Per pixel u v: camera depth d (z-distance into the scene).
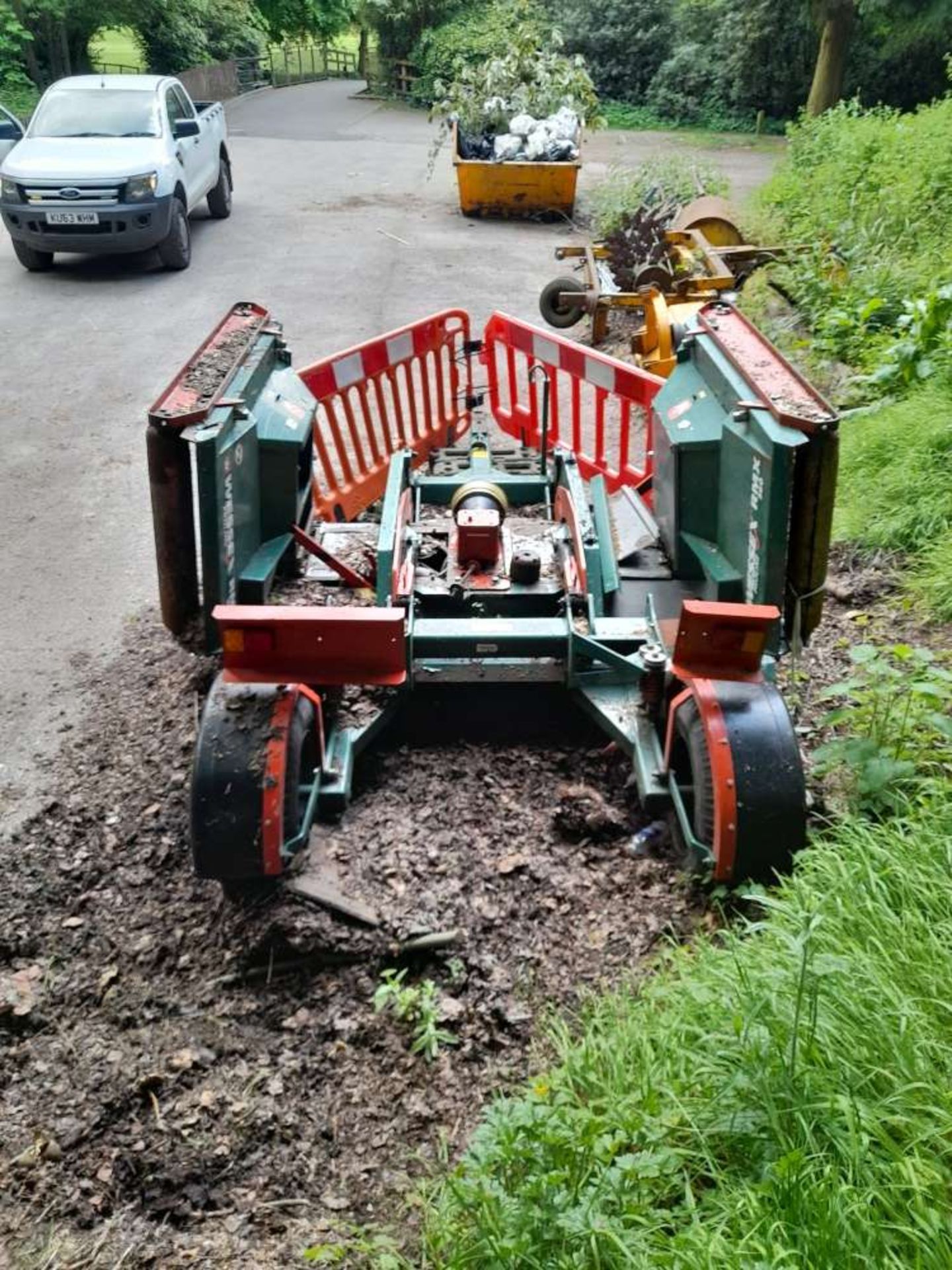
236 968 3.91
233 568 4.57
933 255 10.91
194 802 3.84
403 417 7.46
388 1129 3.33
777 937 3.32
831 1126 2.69
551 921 3.95
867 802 4.26
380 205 18.34
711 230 12.11
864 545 6.74
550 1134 2.83
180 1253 3.04
